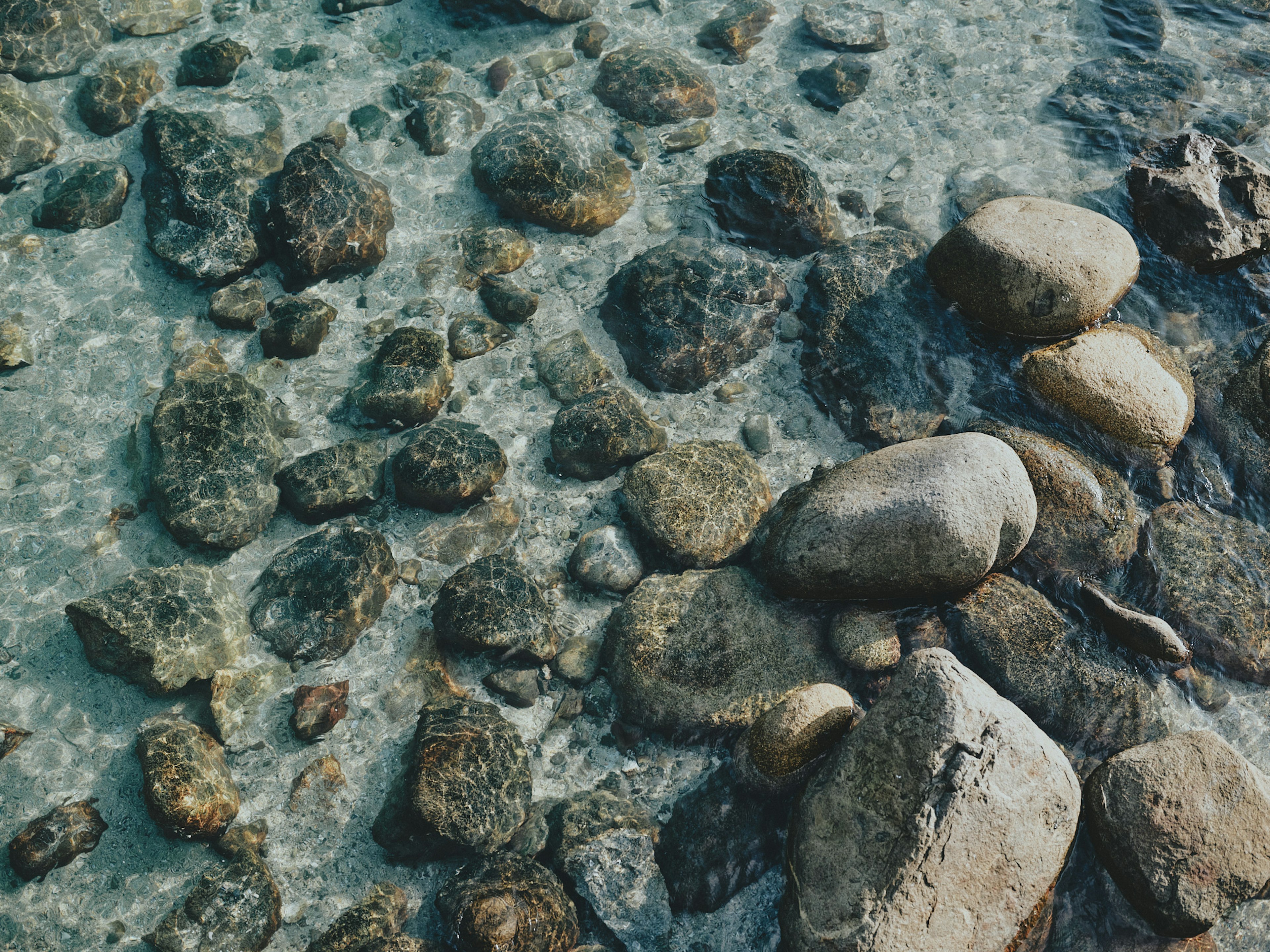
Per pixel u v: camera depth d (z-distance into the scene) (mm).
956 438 1562
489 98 2012
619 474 1711
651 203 1932
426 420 1726
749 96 2068
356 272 1842
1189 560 1609
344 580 1577
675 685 1513
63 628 1570
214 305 1773
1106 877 1436
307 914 1425
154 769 1438
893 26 2170
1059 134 2035
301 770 1496
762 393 1781
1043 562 1603
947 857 1332
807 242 1879
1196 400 1737
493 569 1589
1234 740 1527
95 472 1675
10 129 1847
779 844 1453
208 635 1537
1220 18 2191
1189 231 1863
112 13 1983
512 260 1856
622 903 1416
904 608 1566
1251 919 1424
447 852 1442
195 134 1857
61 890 1429
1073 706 1515
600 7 2135
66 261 1812
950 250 1792
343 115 1972
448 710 1507
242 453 1640
